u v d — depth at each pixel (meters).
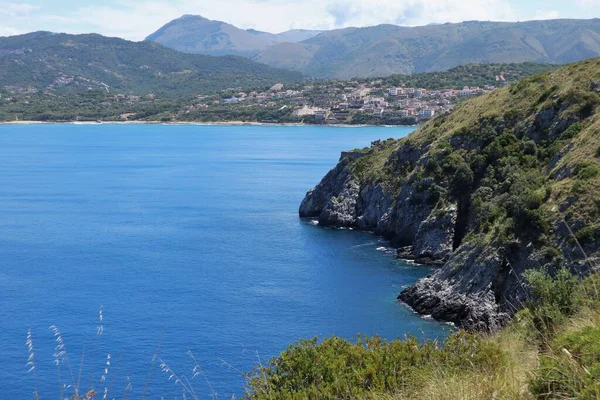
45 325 60.53
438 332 58.94
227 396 44.78
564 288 16.42
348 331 59.44
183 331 59.12
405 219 96.56
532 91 96.31
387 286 74.75
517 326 15.77
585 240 56.09
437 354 14.10
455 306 62.31
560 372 10.36
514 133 92.38
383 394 12.77
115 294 71.69
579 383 9.88
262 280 77.81
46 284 75.94
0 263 86.44
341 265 85.00
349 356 14.65
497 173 88.44
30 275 80.25
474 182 90.75
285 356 15.27
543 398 10.34
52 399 43.97
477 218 81.69
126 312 64.88
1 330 58.81
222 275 80.25
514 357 13.50
